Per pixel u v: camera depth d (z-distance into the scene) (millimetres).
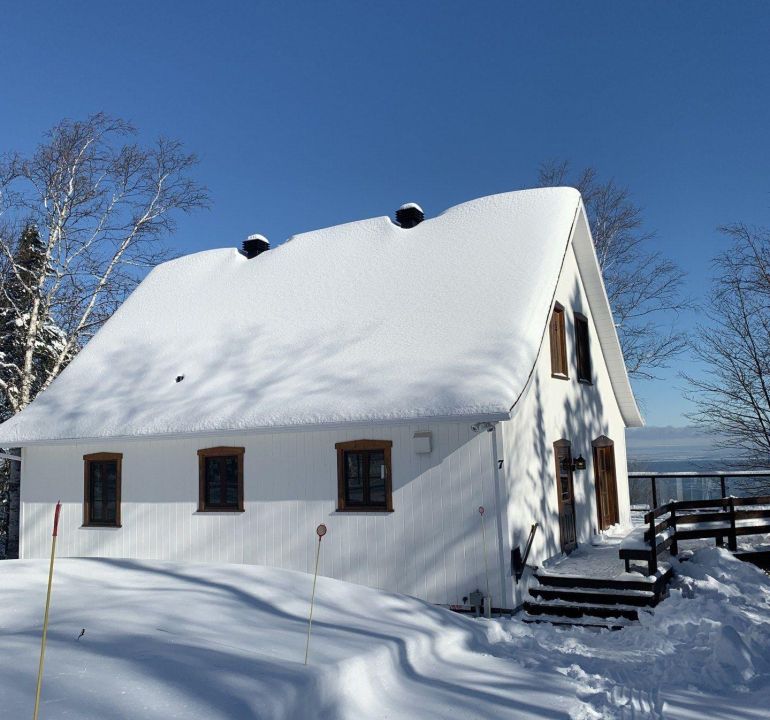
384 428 12477
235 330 16375
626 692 6938
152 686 4988
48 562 10219
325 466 12992
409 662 6957
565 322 15914
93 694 4793
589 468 16484
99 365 17453
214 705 4797
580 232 16406
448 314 13547
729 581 12562
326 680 5684
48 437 15492
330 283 16375
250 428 13000
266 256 18812
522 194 16281
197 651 5848
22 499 16594
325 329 14930
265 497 13531
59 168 24031
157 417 14438
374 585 12250
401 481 12234
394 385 12328
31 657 5488
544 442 13727
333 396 12727
